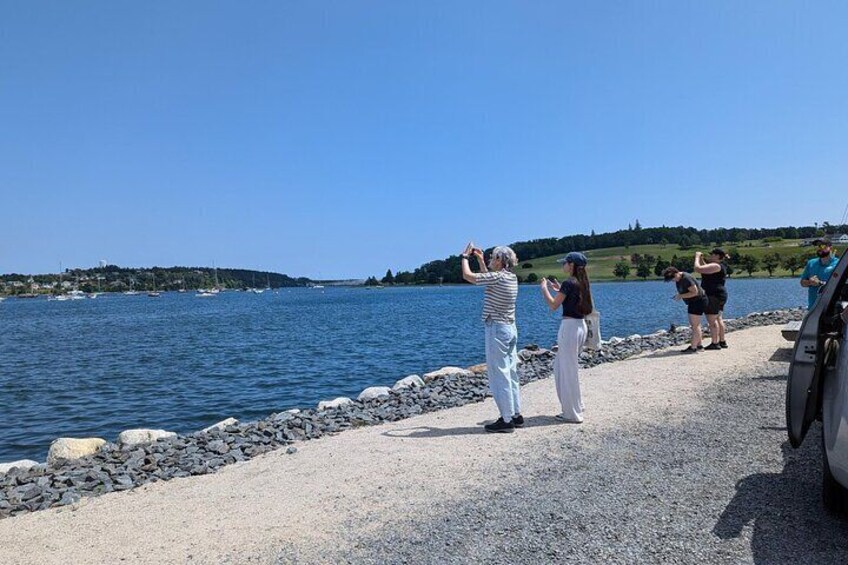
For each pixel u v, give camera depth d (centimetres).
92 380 1991
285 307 9381
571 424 734
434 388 1137
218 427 903
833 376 443
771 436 650
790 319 2048
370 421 888
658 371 1077
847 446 383
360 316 5816
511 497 495
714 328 1302
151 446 778
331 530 448
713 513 448
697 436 658
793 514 443
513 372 730
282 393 1630
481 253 736
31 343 3694
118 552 433
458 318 5106
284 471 617
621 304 5722
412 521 455
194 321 5869
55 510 553
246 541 436
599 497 486
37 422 1351
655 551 389
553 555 389
